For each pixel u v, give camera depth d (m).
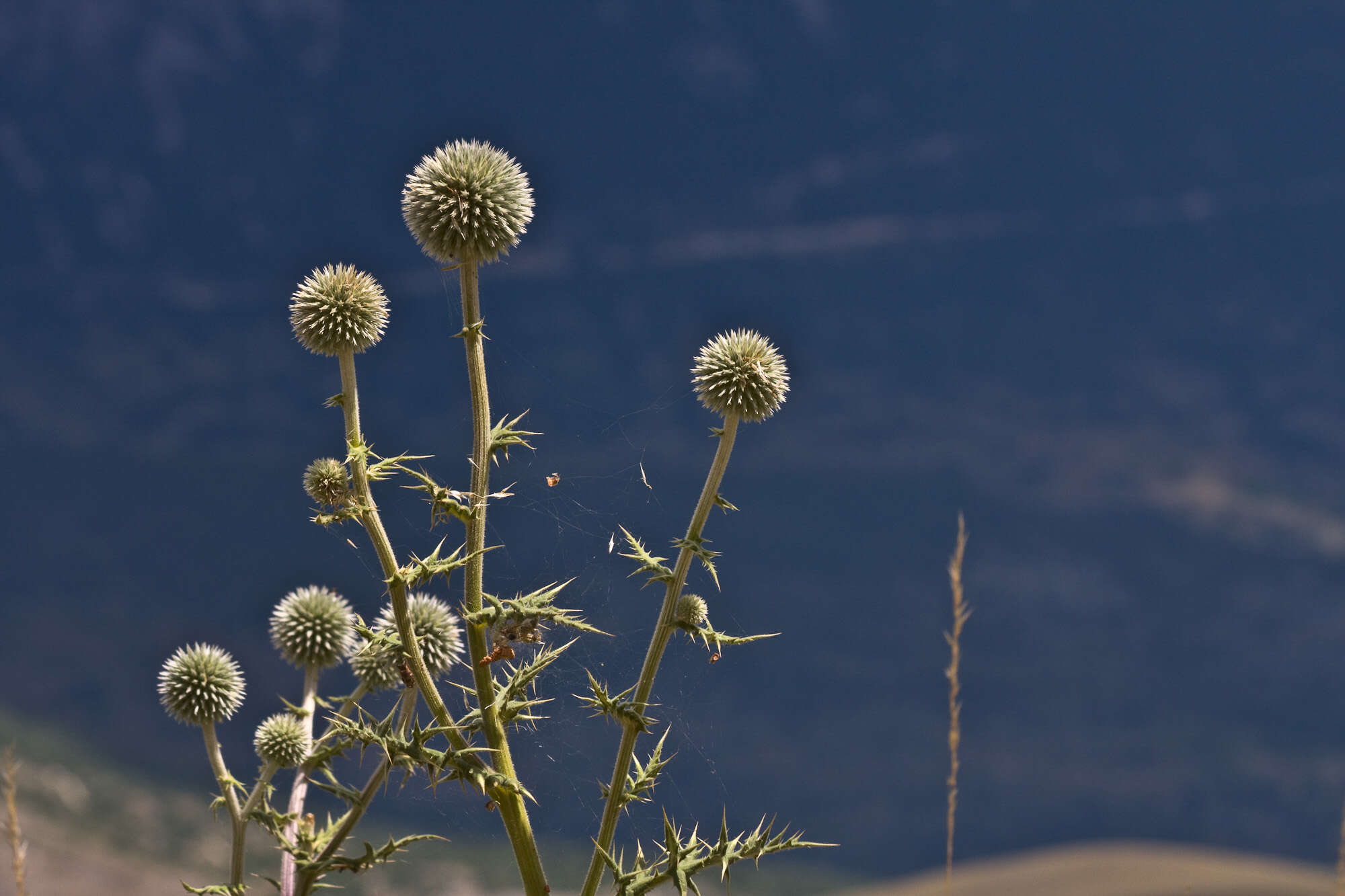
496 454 3.91
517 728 4.25
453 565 3.83
